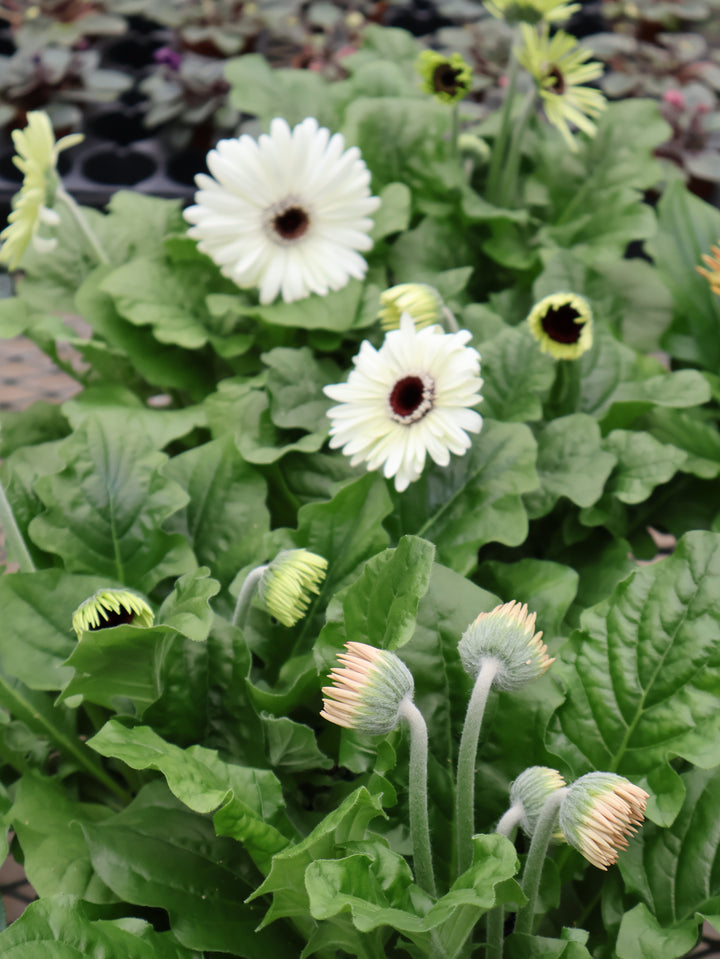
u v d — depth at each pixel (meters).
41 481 0.69
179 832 0.60
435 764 0.62
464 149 0.98
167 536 0.70
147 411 0.77
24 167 0.80
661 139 0.96
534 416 0.75
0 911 0.63
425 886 0.55
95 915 0.57
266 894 0.60
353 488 0.68
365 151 0.93
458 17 1.72
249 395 0.78
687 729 0.60
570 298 0.70
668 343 0.89
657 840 0.60
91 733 0.72
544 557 0.77
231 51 1.55
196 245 0.86
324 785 0.66
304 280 0.80
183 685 0.63
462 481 0.72
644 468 0.74
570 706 0.62
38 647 0.66
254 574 0.62
